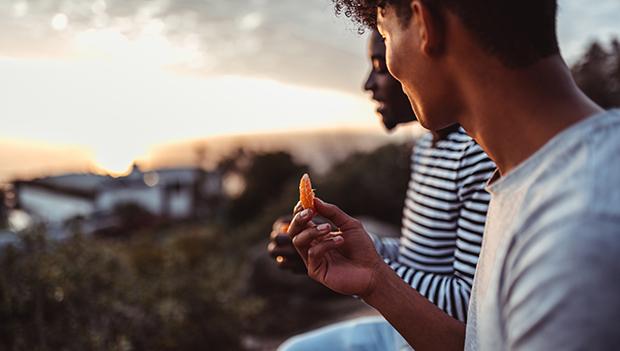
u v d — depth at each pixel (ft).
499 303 2.58
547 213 2.40
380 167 35.37
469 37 2.63
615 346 2.18
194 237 28.60
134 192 91.15
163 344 13.29
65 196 77.56
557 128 2.57
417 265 5.67
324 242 3.72
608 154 2.37
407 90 3.00
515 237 2.50
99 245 13.71
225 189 95.45
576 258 2.23
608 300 2.18
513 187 2.63
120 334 12.61
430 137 5.92
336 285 3.84
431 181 5.55
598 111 2.58
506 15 2.55
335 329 6.02
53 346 11.24
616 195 2.27
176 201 94.73
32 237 12.05
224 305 15.87
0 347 10.93
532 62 2.59
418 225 5.69
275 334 20.61
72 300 12.00
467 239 4.81
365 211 34.45
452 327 3.84
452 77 2.78
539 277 2.32
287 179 64.34
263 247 25.48
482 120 2.75
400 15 2.88
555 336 2.24
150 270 15.96
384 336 5.84
